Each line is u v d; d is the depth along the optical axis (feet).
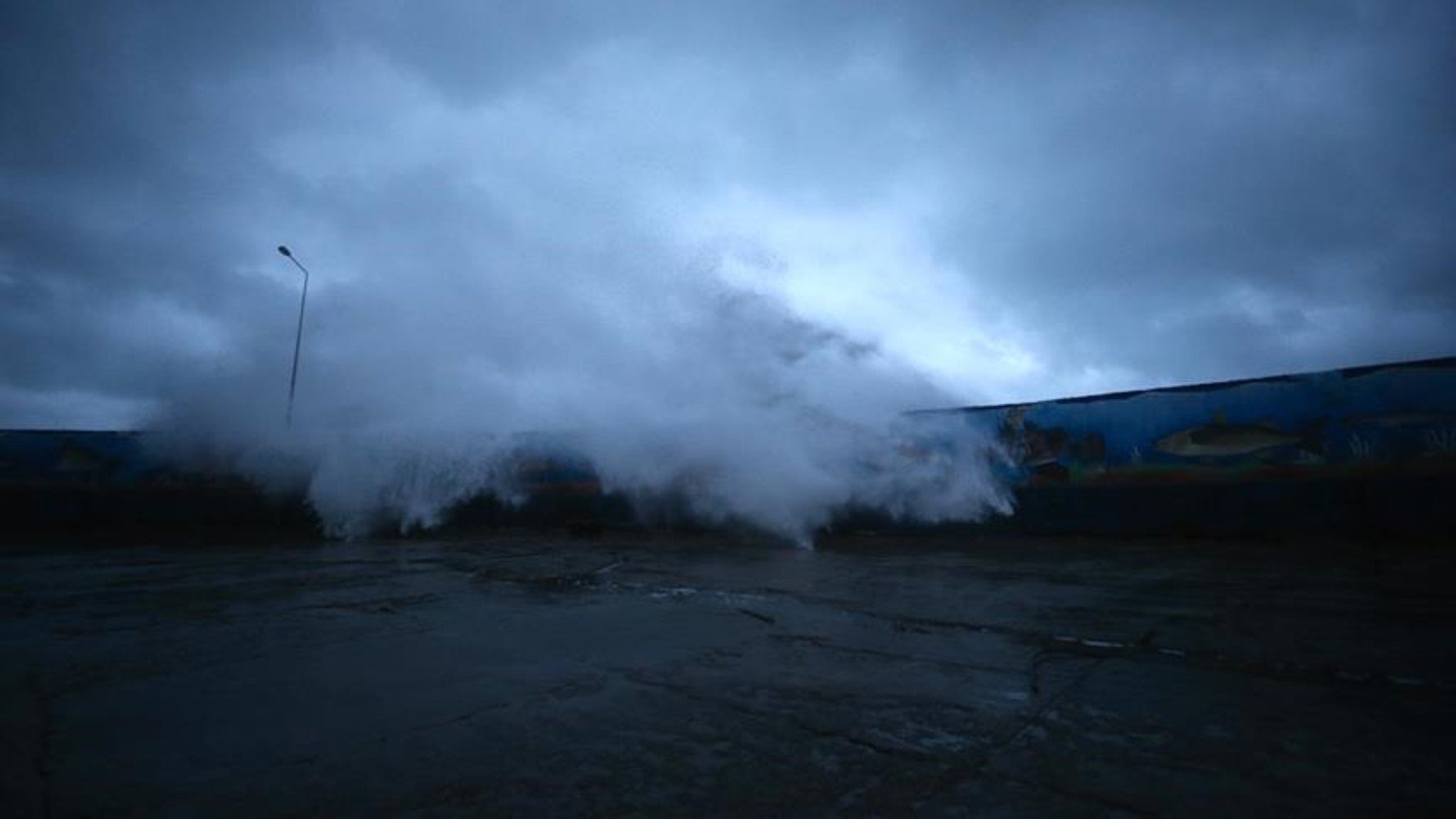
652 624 11.06
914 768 5.56
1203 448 24.00
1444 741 5.84
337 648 9.60
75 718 6.87
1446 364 20.48
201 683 8.00
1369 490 21.31
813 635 10.22
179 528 35.50
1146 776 5.33
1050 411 26.50
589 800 5.09
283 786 5.35
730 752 5.95
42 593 14.79
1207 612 11.18
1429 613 10.77
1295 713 6.61
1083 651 9.04
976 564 18.26
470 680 8.07
